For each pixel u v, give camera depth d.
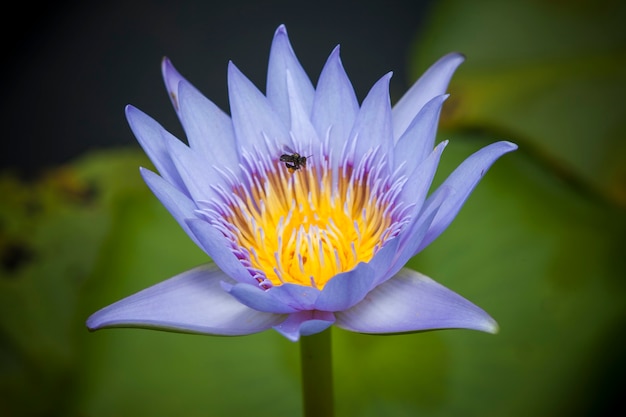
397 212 0.43
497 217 0.49
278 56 0.45
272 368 0.47
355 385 0.47
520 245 0.49
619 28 0.53
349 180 0.44
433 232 0.42
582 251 0.48
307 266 0.43
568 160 0.51
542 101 0.52
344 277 0.40
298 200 0.45
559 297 0.48
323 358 0.43
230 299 0.43
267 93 0.45
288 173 0.45
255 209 0.44
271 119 0.45
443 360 0.47
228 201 0.43
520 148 0.52
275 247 0.44
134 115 0.43
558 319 0.47
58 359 0.52
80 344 0.49
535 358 0.47
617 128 0.51
